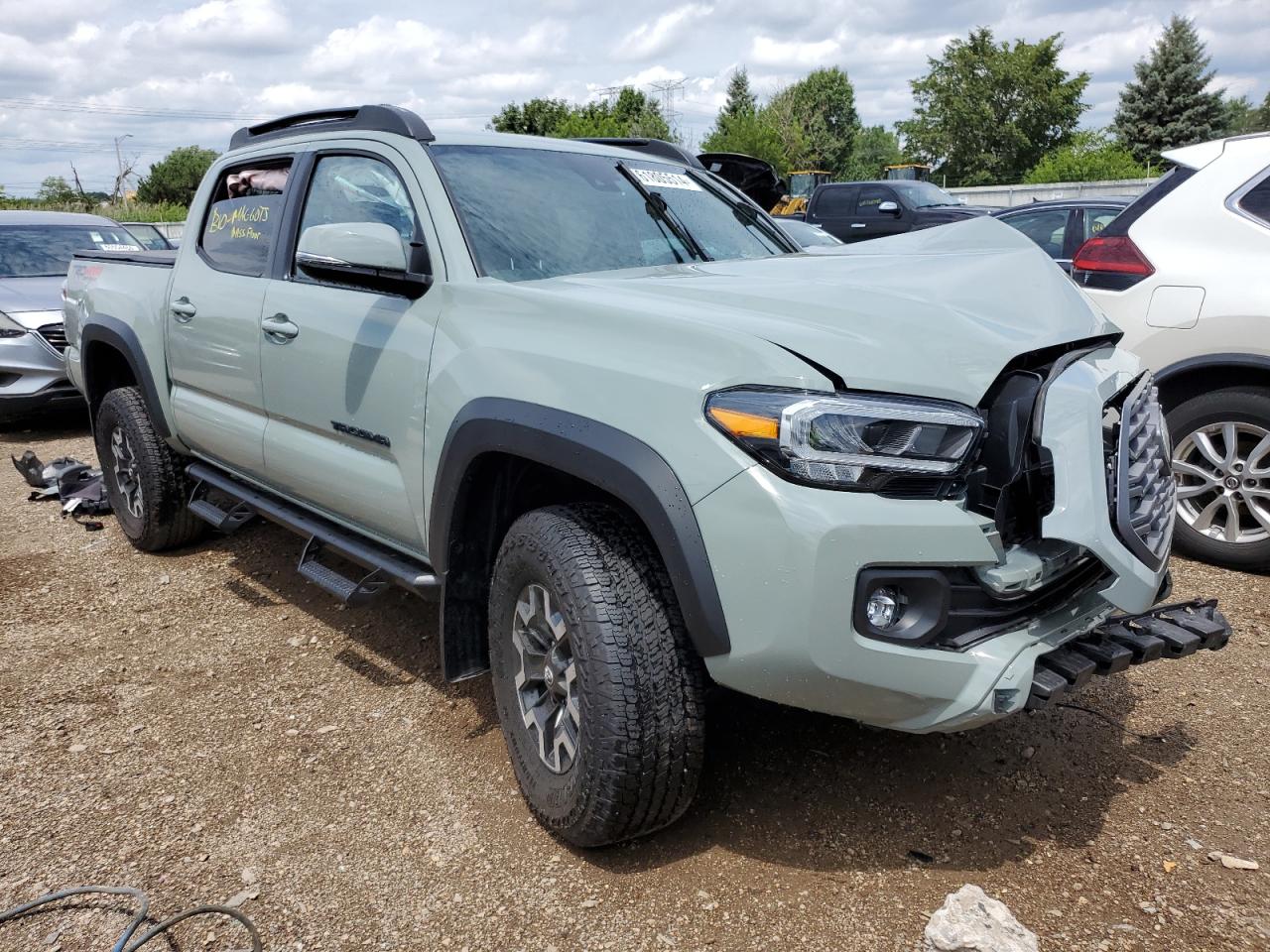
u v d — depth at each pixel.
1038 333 2.36
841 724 3.11
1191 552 4.40
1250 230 4.21
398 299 2.99
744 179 7.67
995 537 2.15
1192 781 2.78
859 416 2.06
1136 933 2.20
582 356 2.38
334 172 3.47
